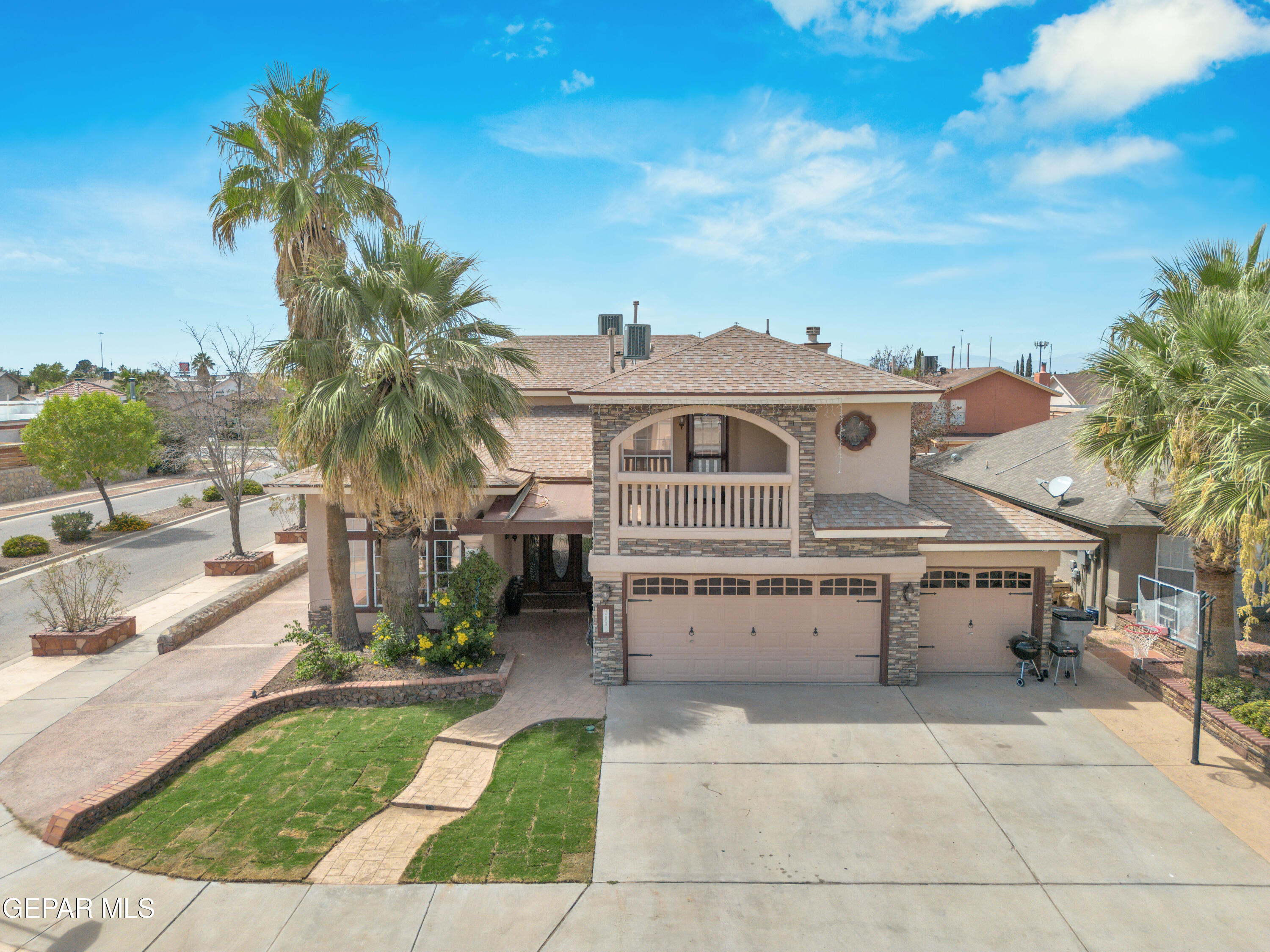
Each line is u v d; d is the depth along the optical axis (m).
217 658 16.38
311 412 13.31
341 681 14.12
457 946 7.63
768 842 9.45
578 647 17.05
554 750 11.91
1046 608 16.06
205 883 8.55
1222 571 13.17
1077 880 8.68
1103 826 9.77
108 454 31.66
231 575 24.73
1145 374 12.43
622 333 24.58
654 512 14.51
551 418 22.28
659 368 14.46
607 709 13.59
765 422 14.06
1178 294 13.09
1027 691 14.40
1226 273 13.25
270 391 25.45
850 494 15.42
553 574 20.89
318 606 17.50
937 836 9.58
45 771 11.25
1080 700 13.91
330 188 15.41
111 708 13.62
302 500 30.81
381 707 13.65
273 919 7.98
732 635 14.87
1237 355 11.54
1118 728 12.69
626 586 14.73
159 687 14.66
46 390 77.06
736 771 11.27
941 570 15.14
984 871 8.87
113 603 18.14
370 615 17.45
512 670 15.44
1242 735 11.60
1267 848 9.27
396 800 10.37
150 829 9.59
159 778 10.75
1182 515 11.89
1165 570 17.69
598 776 11.08
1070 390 63.47
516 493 17.03
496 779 10.98
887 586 14.55
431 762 11.55
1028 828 9.75
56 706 13.73
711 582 14.77
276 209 15.09
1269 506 9.89
